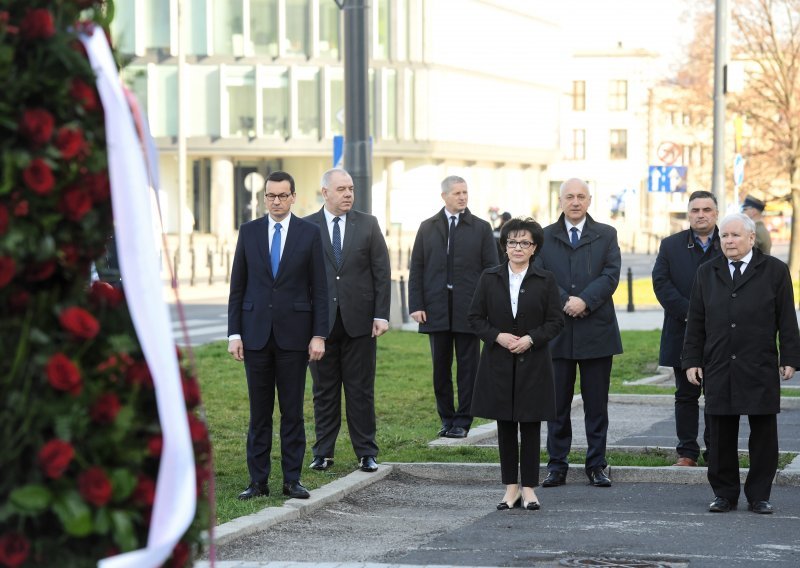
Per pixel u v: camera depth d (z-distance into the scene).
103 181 3.89
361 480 11.02
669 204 116.69
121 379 3.92
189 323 28.44
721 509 9.96
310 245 10.12
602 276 11.19
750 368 9.75
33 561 3.75
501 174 87.94
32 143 3.73
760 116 48.00
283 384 10.10
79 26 3.91
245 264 10.16
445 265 13.53
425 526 9.46
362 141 21.75
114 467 3.84
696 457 11.84
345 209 11.62
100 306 3.92
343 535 9.08
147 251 3.84
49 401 3.72
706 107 50.06
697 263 11.95
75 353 3.81
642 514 9.91
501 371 10.04
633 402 17.14
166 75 66.62
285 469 10.12
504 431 10.19
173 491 3.74
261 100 67.69
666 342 11.92
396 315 25.84
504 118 86.38
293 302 10.09
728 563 8.16
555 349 11.19
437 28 76.06
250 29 67.50
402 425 14.34
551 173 117.19
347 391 11.54
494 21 84.19
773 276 9.80
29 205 3.73
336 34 68.75
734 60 49.50
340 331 11.48
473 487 11.27
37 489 3.68
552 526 9.44
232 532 8.75
